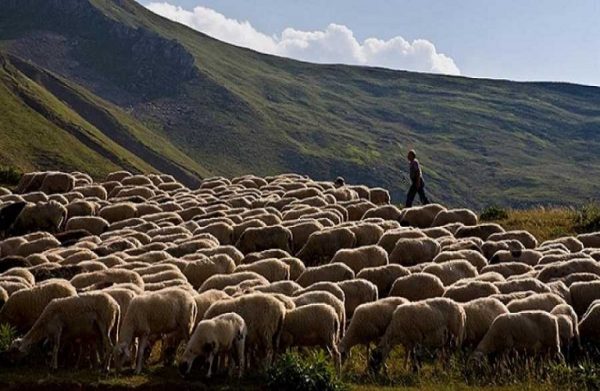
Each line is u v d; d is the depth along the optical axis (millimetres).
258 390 15062
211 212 31641
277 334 16562
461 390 14891
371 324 16922
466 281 19703
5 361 16094
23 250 26375
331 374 15055
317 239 26281
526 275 20953
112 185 42062
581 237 26703
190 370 15656
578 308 18953
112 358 16562
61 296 17625
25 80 178500
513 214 35969
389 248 25438
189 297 16953
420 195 35594
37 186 41688
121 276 19562
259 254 23922
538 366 15867
